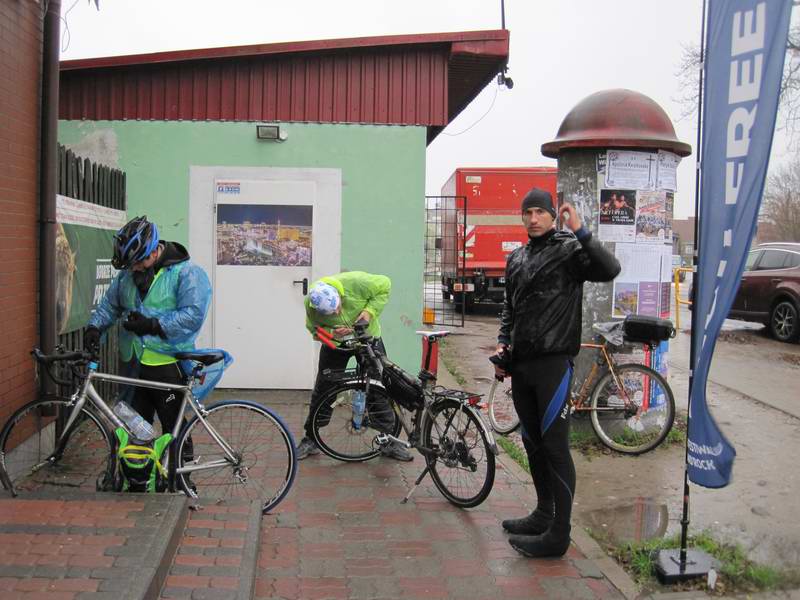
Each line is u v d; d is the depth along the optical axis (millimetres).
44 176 5293
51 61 5320
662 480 5641
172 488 4516
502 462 6004
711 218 3861
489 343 13195
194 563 3760
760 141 3617
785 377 9742
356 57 7746
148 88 7691
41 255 5285
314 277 7789
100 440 4527
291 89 7746
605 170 6430
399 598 3711
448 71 8375
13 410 4875
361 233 7832
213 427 4617
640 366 6344
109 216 6988
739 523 4805
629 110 6438
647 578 3965
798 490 5441
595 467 5938
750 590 3826
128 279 4508
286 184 7754
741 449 6477
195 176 7723
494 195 18078
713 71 3822
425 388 5164
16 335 4934
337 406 5758
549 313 4238
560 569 4066
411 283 7871
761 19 3596
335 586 3812
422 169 7820
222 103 7719
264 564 4027
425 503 4996
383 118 7785
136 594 3150
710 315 3865
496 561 4148
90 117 7676
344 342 5582
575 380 6578
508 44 7625
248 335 7777
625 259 6500
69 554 3500
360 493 5148
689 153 6648
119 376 4484
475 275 18047
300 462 5797
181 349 4480
